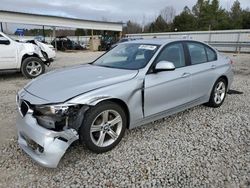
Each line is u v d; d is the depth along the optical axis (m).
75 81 3.25
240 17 57.38
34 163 2.98
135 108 3.41
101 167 2.91
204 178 2.71
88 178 2.71
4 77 8.87
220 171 2.84
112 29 32.38
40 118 2.82
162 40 4.27
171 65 3.54
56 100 2.80
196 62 4.45
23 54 8.45
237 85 7.40
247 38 25.09
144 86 3.46
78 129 2.88
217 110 4.94
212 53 4.91
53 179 2.69
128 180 2.67
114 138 3.27
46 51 11.95
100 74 3.50
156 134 3.78
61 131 2.74
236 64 12.80
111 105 3.12
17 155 3.16
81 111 2.86
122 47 4.49
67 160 3.04
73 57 18.12
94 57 18.02
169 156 3.14
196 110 4.91
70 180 2.67
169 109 3.92
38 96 2.95
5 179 2.69
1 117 4.53
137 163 2.99
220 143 3.52
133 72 3.51
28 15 24.00
